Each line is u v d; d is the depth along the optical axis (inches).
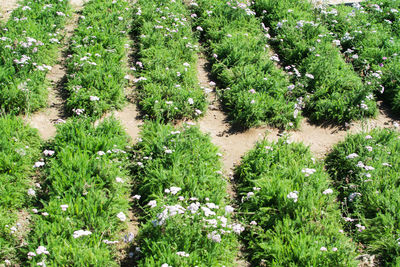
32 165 195.0
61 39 302.7
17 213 173.5
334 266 153.0
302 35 320.8
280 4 365.7
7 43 264.7
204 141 219.1
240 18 340.2
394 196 183.8
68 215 167.2
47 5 326.0
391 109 268.7
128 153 207.8
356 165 195.3
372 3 399.5
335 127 250.1
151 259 150.8
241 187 200.7
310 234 167.6
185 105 242.8
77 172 187.2
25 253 154.6
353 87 269.1
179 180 187.2
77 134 209.8
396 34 347.6
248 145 231.5
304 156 211.8
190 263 151.5
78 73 254.2
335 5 395.5
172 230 159.8
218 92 258.8
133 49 305.9
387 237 168.1
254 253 165.9
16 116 227.8
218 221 166.4
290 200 176.9
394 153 215.5
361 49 314.8
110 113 242.7
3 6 338.6
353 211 187.3
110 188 186.5
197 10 357.4
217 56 297.3
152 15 331.3
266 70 281.7
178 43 300.0
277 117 244.1
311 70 275.3
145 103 246.5
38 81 245.9
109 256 157.1
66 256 150.5
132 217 181.5
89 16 325.1
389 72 280.2
